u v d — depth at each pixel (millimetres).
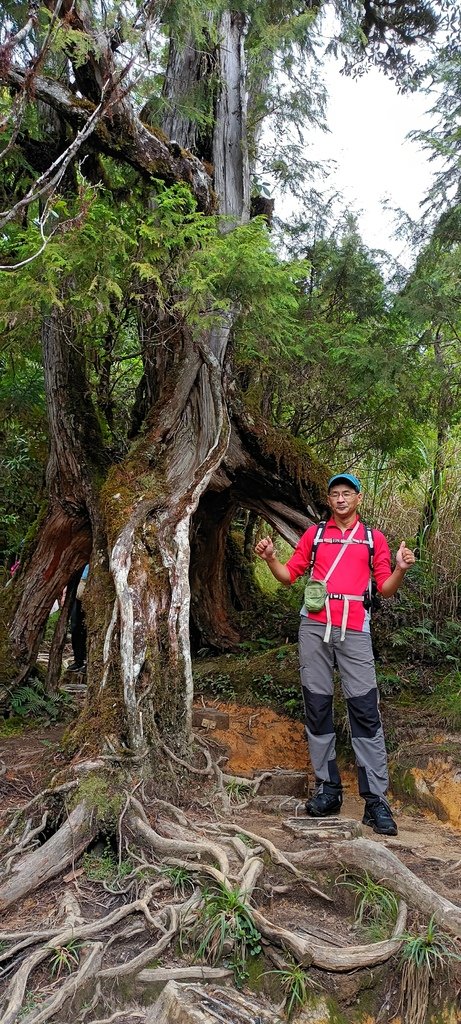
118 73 4207
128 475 5020
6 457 8141
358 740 3939
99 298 4027
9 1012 2314
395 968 2744
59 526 6012
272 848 3232
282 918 2936
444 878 3371
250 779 4422
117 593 4285
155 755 3941
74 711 5996
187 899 2979
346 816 4273
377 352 6324
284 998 2570
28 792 4137
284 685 6004
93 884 3164
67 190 5180
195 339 4871
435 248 6648
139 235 4230
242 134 5930
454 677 5711
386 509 7711
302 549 4180
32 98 3848
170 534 4734
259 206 6848
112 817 3453
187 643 4445
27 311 4059
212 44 5551
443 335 6941
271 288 4504
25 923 2852
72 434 5875
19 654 5973
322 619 3965
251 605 7762
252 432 6086
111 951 2703
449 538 6781
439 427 7246
